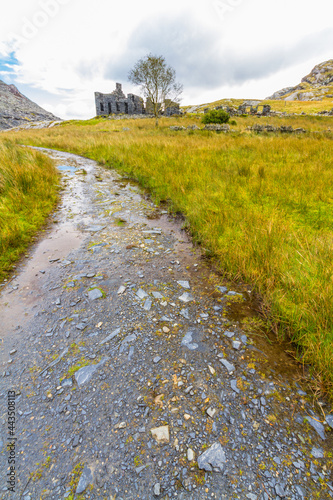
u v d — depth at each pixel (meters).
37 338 2.72
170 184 7.73
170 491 1.51
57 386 2.21
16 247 4.52
